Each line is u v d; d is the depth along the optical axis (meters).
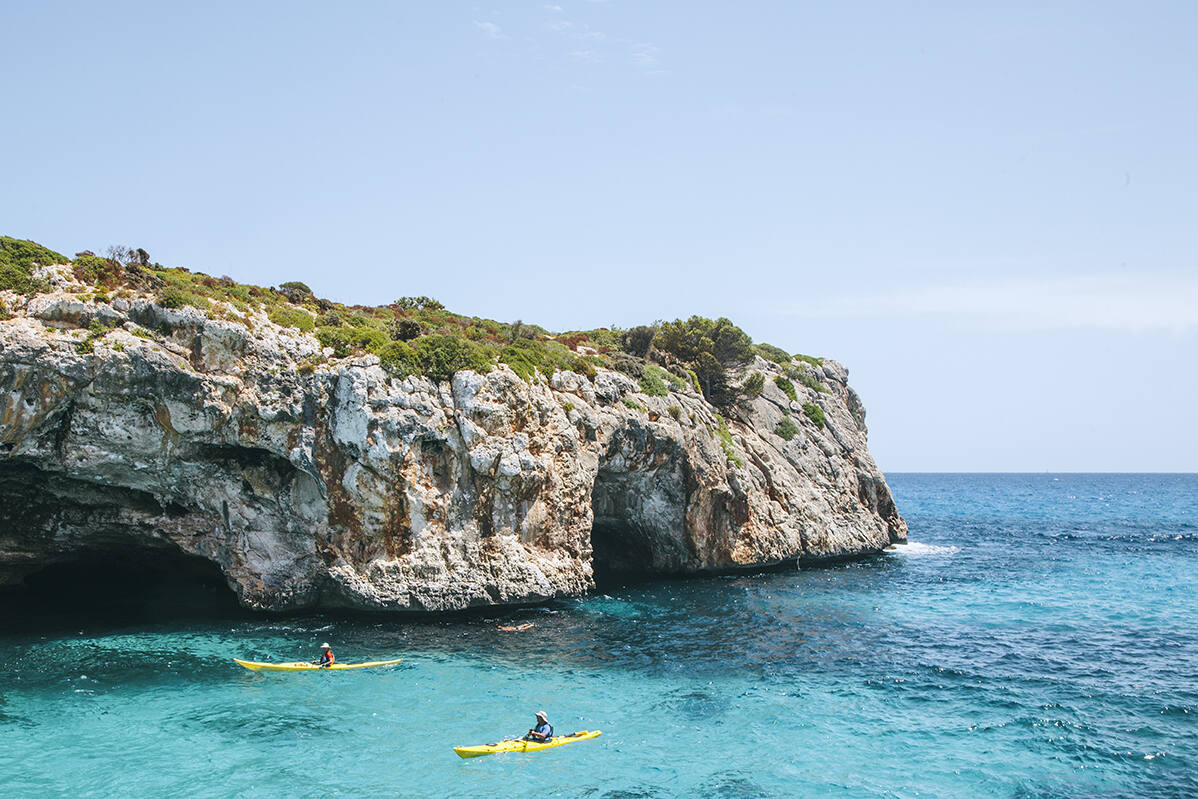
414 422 50.34
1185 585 67.25
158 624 48.59
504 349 58.88
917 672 41.53
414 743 31.72
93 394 45.84
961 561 80.62
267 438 49.00
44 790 27.20
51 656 41.88
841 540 80.69
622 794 27.75
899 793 27.83
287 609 50.50
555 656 43.50
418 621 49.69
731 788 28.19
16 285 46.88
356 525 49.97
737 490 71.00
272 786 27.81
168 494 50.28
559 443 57.16
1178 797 27.47
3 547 50.22
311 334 52.34
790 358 99.81
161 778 28.27
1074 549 91.75
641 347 80.81
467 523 52.28
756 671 41.50
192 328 48.44
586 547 58.91
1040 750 31.39
